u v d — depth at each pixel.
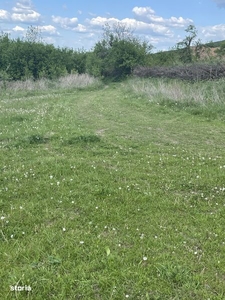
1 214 4.79
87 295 3.27
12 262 3.70
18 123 11.48
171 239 4.27
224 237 4.33
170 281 3.46
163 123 12.45
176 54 33.44
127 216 4.88
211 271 3.67
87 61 37.28
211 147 9.13
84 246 4.05
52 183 5.94
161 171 6.91
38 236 4.25
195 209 5.17
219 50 30.86
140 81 25.03
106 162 7.44
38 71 32.66
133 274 3.54
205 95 16.19
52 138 9.34
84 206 5.11
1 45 32.28
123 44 36.88
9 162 7.22
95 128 11.37
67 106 16.25
